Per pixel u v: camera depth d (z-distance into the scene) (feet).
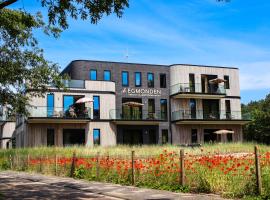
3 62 82.17
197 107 157.99
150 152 90.38
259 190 34.17
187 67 157.58
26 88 90.43
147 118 148.66
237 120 157.38
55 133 133.59
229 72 165.17
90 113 137.80
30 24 60.03
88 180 57.06
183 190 40.98
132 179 48.91
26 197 40.24
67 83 135.44
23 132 140.56
